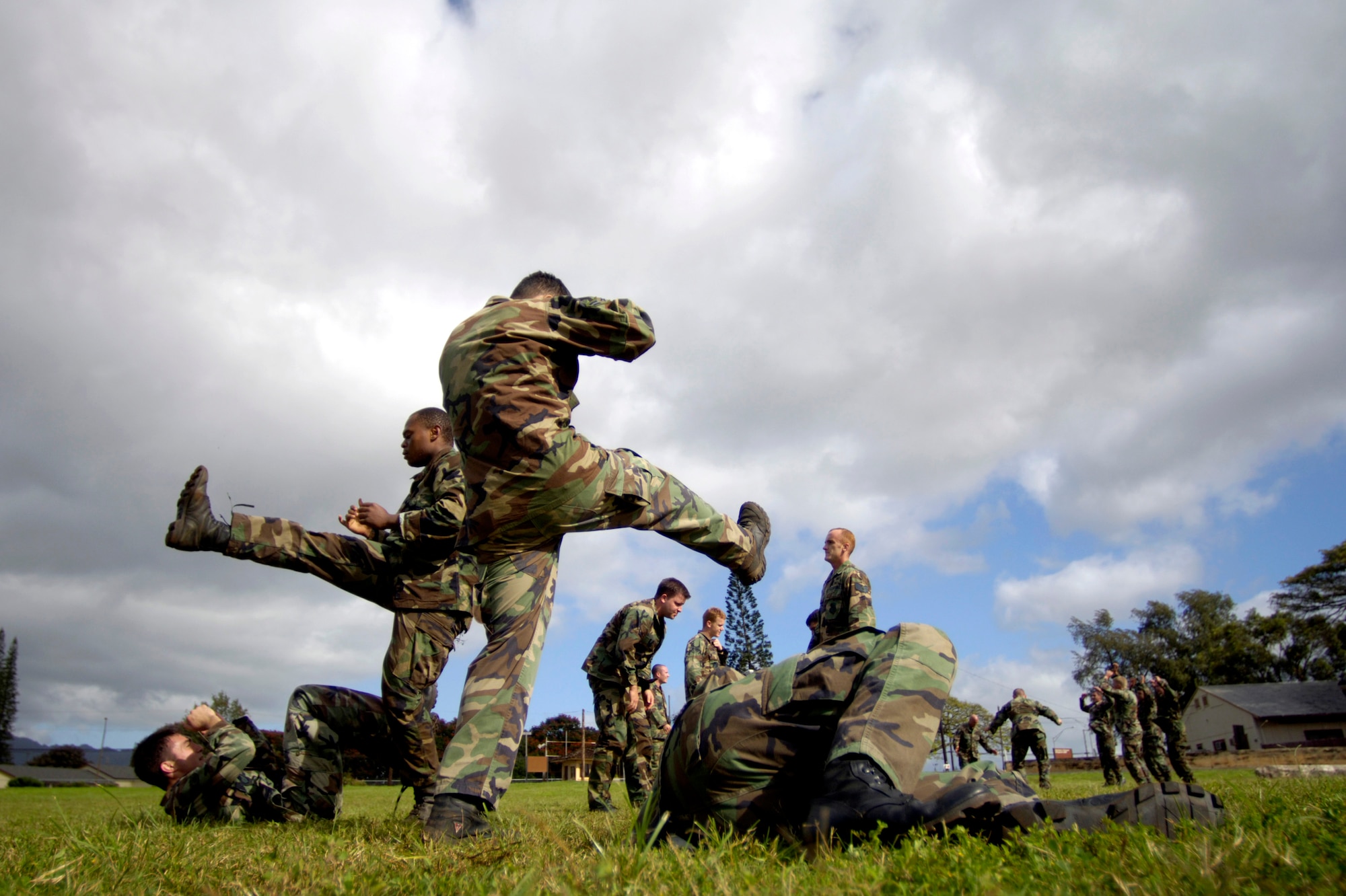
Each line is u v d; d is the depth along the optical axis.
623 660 7.02
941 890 1.40
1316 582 63.56
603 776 7.16
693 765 2.32
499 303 3.57
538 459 3.29
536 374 3.35
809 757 2.21
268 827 4.29
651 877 1.67
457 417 3.43
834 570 8.42
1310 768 8.50
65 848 2.62
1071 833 1.75
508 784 3.57
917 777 1.98
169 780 5.09
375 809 7.94
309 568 4.67
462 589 4.82
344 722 5.08
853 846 1.78
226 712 45.62
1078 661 73.69
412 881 1.90
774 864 1.81
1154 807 1.87
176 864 2.40
